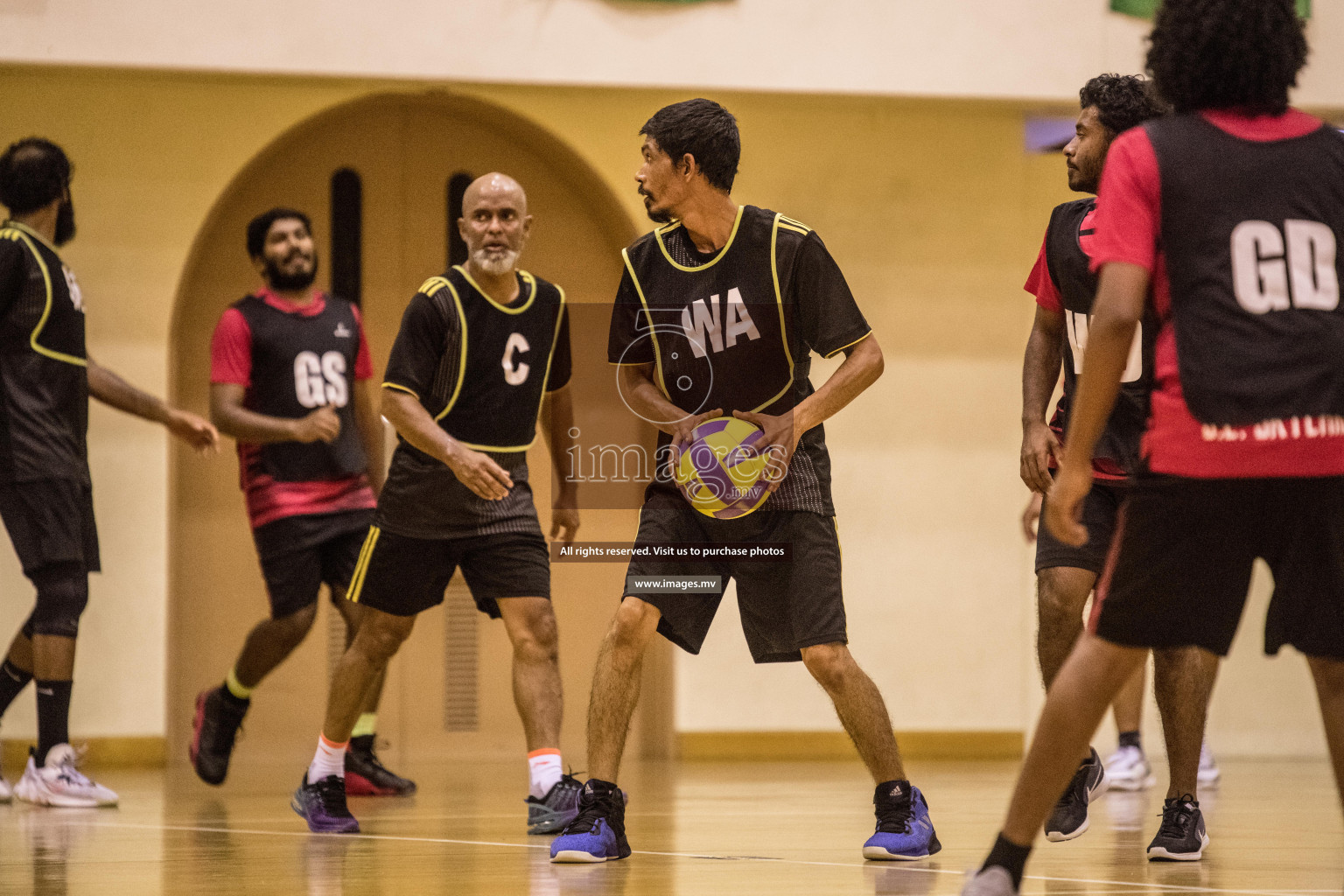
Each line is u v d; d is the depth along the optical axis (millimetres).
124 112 16047
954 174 17625
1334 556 5367
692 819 10508
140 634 15945
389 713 17031
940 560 17469
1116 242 5426
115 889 7020
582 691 16750
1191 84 5645
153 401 12914
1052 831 8633
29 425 11883
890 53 15969
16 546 11922
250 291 17016
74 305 12172
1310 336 5305
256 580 16875
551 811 9477
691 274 8047
